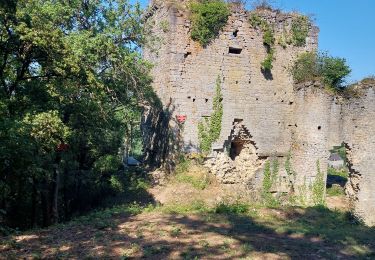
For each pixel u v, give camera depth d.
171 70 21.75
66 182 22.33
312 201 23.48
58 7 16.47
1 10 13.52
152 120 24.14
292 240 10.30
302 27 24.52
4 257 8.31
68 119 17.80
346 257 9.09
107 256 8.41
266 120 23.89
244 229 11.17
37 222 20.48
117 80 19.41
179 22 21.84
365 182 23.34
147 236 10.00
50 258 8.37
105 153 22.92
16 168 13.75
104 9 18.34
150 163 23.92
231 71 22.92
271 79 23.95
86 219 12.35
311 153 23.56
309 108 23.66
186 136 21.97
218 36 22.56
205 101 22.36
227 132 22.88
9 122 12.69
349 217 17.41
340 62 23.66
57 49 14.50
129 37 19.09
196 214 13.02
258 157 23.94
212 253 8.70
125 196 20.48
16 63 15.56
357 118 23.55
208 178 21.31
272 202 22.73
